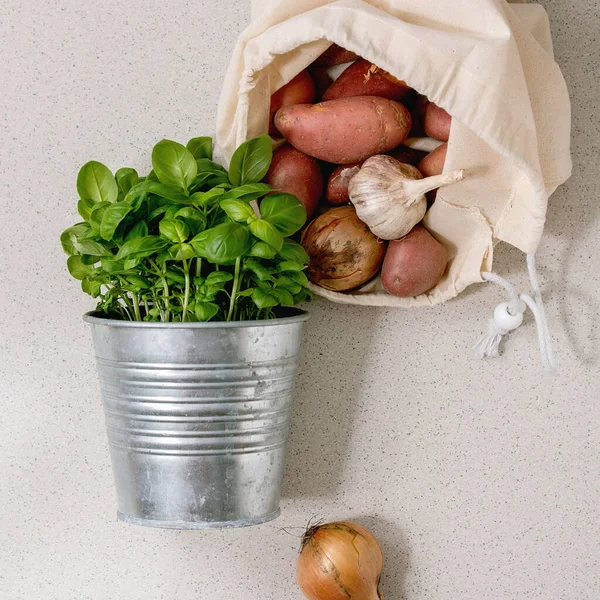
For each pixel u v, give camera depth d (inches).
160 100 33.3
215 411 26.6
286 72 28.8
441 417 34.8
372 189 28.4
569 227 34.1
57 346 34.1
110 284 32.0
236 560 34.9
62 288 34.0
